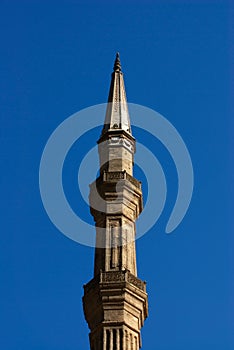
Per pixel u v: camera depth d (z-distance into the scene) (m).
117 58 122.06
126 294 92.19
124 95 116.25
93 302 92.62
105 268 95.38
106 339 89.06
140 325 92.94
